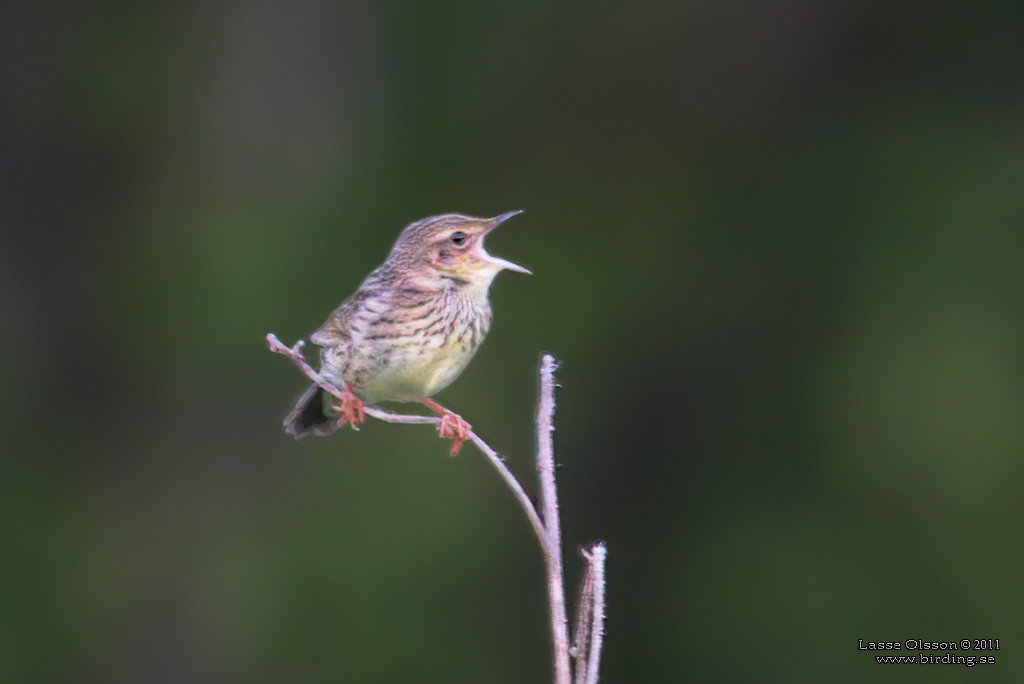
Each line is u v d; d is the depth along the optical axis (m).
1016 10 12.86
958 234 12.22
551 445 6.25
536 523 6.07
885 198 12.55
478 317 8.34
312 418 8.43
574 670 5.85
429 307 8.14
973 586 11.25
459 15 13.27
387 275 8.29
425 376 8.27
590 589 5.94
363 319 8.18
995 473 11.45
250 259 12.70
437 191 12.99
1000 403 11.58
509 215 8.34
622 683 12.16
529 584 11.91
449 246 8.20
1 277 13.19
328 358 8.24
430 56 13.25
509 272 12.80
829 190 12.73
